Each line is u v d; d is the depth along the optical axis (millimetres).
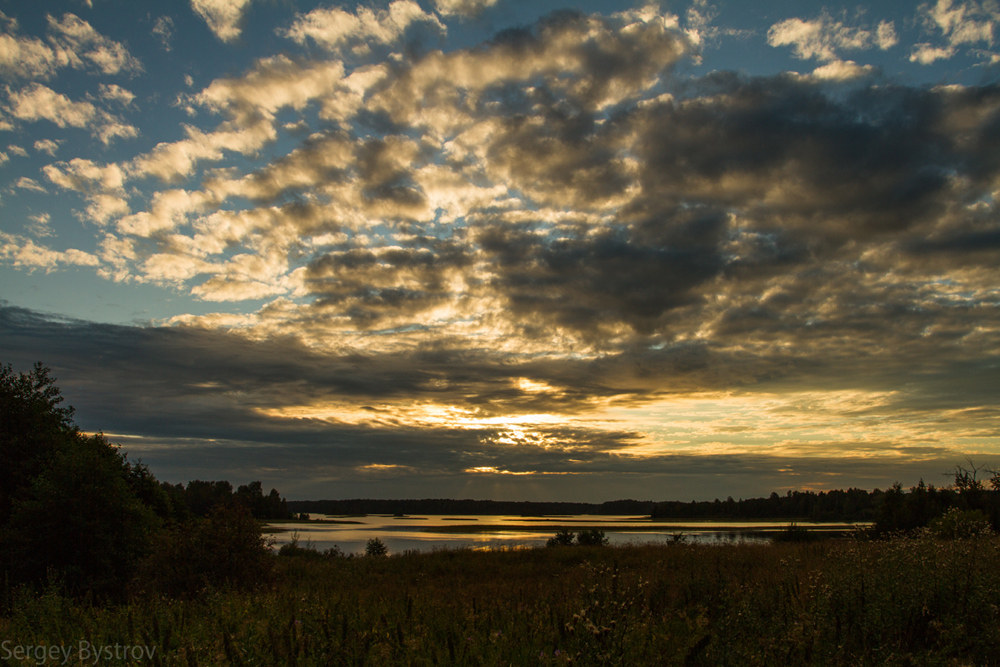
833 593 5520
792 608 5707
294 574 20453
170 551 13656
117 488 15602
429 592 10141
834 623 5148
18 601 8469
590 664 4109
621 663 4164
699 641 4480
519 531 103500
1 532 14164
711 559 11812
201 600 9945
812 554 10297
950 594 5578
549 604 6941
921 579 5832
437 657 4820
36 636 5969
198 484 90688
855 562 6078
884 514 28234
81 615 7297
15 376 18938
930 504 27188
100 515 14859
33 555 13922
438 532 98500
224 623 5836
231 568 13648
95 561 14086
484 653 5043
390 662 4680
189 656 4457
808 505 139250
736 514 162625
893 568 6145
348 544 60750
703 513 172500
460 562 26188
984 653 4707
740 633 4973
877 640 4945
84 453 15625
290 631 5047
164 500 28656
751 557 14070
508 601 7879
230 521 14484
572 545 36438
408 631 5504
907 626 5395
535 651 4910
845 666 4516
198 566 13500
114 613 7750
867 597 5508
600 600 4754
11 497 15875
